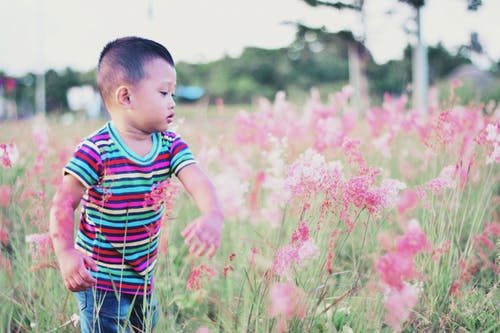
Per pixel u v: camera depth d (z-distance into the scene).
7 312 2.39
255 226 3.05
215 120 5.53
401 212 2.06
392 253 1.69
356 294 2.32
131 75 1.91
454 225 2.53
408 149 4.44
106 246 1.96
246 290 2.21
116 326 1.99
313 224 2.21
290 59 40.50
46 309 2.33
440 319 2.19
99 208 1.92
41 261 2.38
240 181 3.47
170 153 2.04
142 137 2.00
